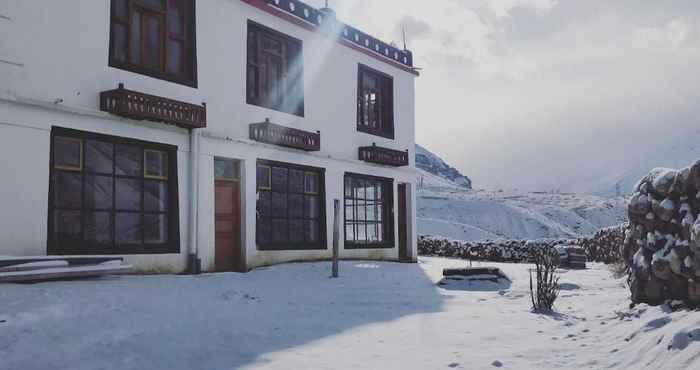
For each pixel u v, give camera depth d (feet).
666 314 18.61
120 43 39.17
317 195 55.52
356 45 61.05
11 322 20.13
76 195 35.65
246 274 42.88
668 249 19.90
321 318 24.58
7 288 25.57
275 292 32.91
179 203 41.47
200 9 44.45
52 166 34.32
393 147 66.54
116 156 38.04
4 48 32.71
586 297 31.01
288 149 51.80
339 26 58.85
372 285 38.83
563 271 54.19
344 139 59.00
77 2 36.32
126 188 38.50
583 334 20.04
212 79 44.93
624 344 17.39
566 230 387.14
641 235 21.67
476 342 19.57
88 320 21.38
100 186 36.96
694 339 14.39
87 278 32.04
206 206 43.45
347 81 59.98
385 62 65.92
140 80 39.60
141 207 39.27
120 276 34.94
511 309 27.50
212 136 44.32
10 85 32.78
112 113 37.29
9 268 27.91
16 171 32.68
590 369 15.40
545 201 500.33
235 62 47.06
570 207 474.08
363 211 61.87
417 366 16.30
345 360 17.13
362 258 60.64
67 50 35.58
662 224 20.51
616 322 20.58
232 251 46.70
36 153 33.58
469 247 85.25
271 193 50.31
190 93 43.06
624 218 461.37
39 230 33.40
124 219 38.24
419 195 410.93
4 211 32.09
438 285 40.11
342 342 19.77
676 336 14.65
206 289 31.76
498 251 81.92
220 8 46.03
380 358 17.37
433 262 68.39
